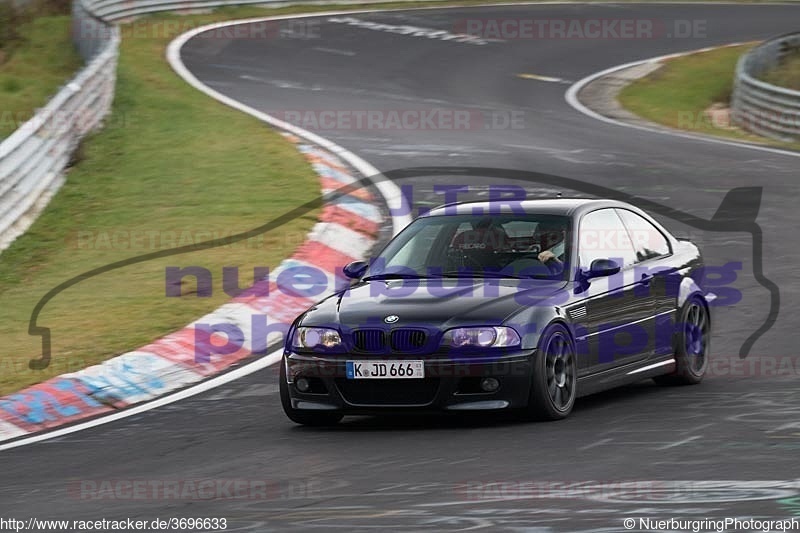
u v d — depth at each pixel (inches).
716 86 3373.5
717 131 2805.1
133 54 3415.4
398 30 4146.2
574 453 741.9
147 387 1085.8
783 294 1314.0
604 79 3467.0
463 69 3523.6
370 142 2378.2
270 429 893.2
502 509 606.9
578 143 2425.0
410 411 844.0
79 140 2218.3
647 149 2343.8
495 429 836.0
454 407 834.8
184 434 895.1
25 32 3555.6
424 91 3154.5
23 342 1220.5
